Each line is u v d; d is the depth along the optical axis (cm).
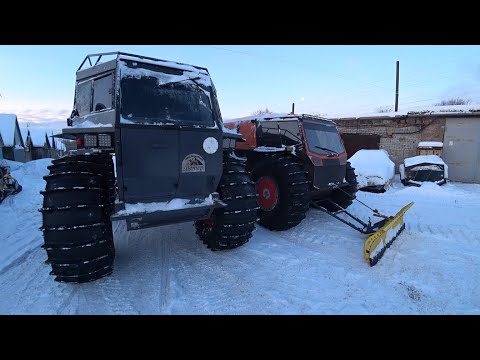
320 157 506
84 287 302
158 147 290
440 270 360
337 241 455
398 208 691
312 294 300
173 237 447
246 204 354
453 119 1278
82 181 280
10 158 2695
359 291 308
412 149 1377
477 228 532
